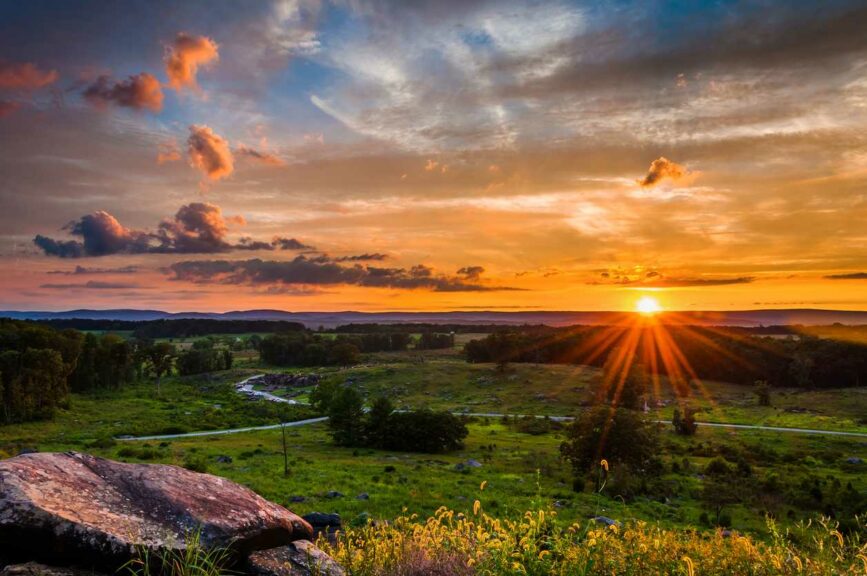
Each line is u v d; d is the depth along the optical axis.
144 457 71.69
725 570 7.06
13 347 138.00
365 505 40.00
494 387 169.88
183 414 131.50
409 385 177.62
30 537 5.23
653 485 60.44
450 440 91.50
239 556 6.42
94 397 150.50
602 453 67.69
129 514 6.00
